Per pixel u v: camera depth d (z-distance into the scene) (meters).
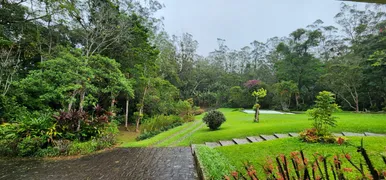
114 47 11.86
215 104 26.84
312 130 5.71
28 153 5.71
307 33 19.72
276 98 21.27
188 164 4.70
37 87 8.05
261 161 4.09
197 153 4.75
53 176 4.11
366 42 16.17
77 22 10.65
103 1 10.88
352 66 15.27
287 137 6.25
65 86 7.32
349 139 5.42
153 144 7.08
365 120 8.75
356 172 2.39
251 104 23.95
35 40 10.35
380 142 5.05
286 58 21.22
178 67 25.41
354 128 7.01
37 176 4.12
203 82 29.27
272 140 5.91
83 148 6.10
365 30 17.78
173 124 12.09
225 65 36.31
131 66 12.61
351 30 22.77
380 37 14.52
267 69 30.19
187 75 26.83
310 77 20.14
